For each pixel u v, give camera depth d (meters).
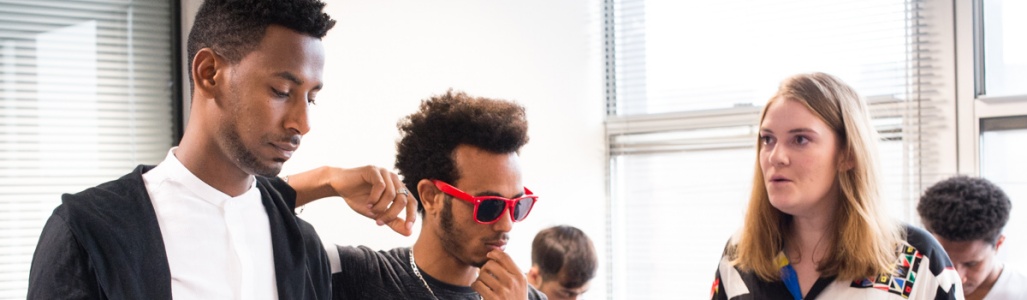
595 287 4.23
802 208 1.79
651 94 4.30
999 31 3.53
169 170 1.33
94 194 1.27
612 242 4.31
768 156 1.82
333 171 1.56
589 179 4.21
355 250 1.81
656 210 4.27
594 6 4.30
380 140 3.35
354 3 3.31
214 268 1.32
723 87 4.12
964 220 2.60
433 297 1.75
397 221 1.49
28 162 2.90
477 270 1.84
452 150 1.73
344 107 3.26
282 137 1.29
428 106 1.81
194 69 1.31
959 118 3.55
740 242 1.96
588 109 4.23
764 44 4.01
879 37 3.72
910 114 3.63
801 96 1.80
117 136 3.04
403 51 3.45
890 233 1.83
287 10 1.28
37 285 1.19
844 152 1.82
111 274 1.22
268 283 1.38
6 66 2.87
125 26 3.07
